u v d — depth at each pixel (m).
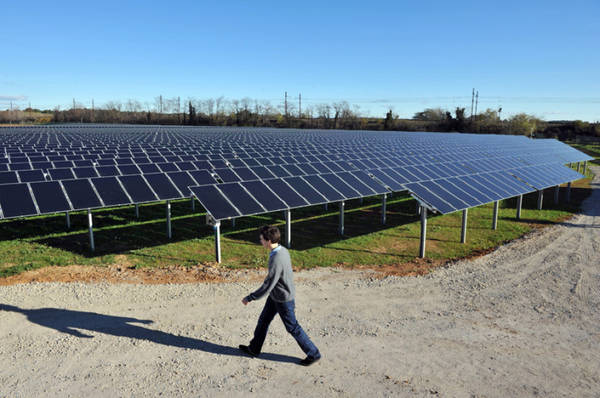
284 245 14.95
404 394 6.27
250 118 134.00
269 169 20.09
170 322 8.59
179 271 11.93
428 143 44.06
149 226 17.45
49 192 12.82
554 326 8.77
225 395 6.16
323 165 21.61
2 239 14.98
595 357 7.48
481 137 61.78
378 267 12.86
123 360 7.07
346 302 9.95
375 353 7.52
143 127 101.38
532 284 11.39
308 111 140.38
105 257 13.04
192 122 134.00
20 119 151.12
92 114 155.88
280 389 6.35
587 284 11.42
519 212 20.44
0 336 7.77
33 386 6.24
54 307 9.15
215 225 12.56
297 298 10.12
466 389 6.42
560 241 16.23
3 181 15.25
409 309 9.59
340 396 6.20
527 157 31.67
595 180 38.47
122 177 15.04
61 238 15.26
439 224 19.00
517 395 6.28
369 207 23.22
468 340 8.08
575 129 99.06
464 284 11.37
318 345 7.77
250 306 9.50
